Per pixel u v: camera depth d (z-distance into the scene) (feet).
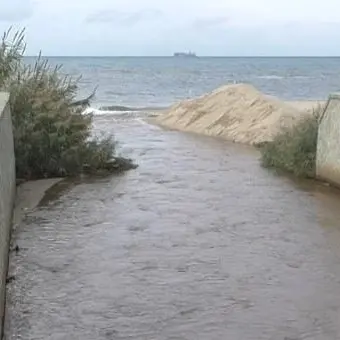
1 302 23.17
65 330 22.89
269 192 48.32
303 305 25.29
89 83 271.28
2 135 30.89
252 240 34.73
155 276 28.63
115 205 43.14
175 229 36.88
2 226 25.64
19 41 56.18
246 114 88.99
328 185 50.88
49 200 44.47
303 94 209.77
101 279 28.17
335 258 31.53
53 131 52.85
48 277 28.40
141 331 22.85
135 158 65.77
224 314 24.36
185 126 96.68
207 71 424.05
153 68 473.26
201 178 54.24
